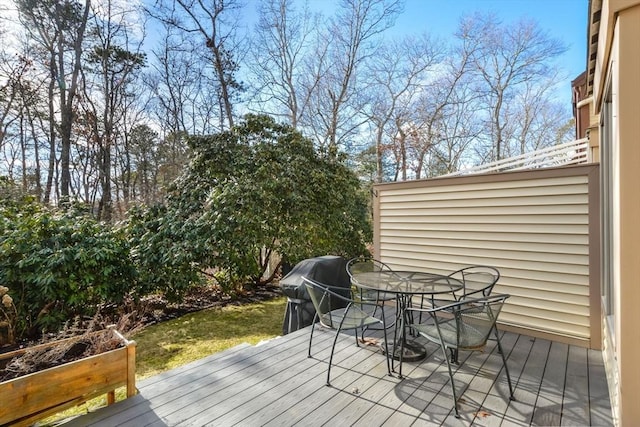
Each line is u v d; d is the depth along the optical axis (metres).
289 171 6.38
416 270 4.29
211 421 2.01
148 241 5.21
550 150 5.59
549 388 2.35
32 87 9.84
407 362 2.78
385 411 2.09
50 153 10.55
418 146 14.71
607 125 2.68
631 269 1.61
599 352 2.96
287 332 4.02
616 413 1.84
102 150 11.09
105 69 10.93
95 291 4.25
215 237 5.49
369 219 9.21
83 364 2.11
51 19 9.95
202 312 5.43
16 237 3.81
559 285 3.22
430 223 4.16
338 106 12.96
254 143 6.71
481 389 2.34
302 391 2.34
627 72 1.61
